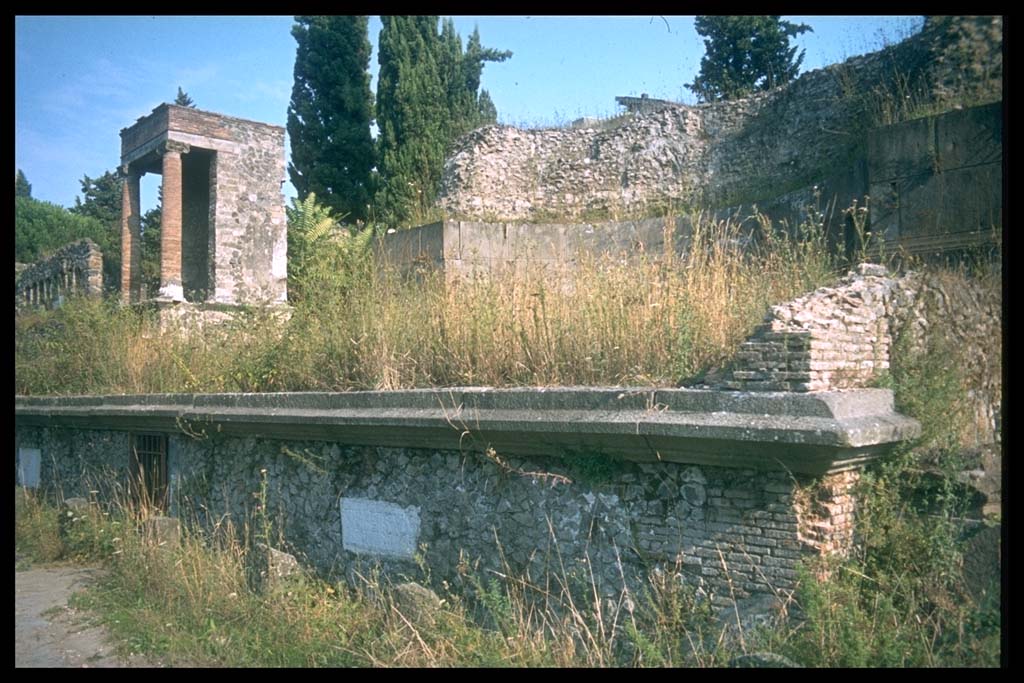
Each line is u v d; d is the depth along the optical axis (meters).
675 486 4.80
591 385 6.05
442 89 19.09
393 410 6.08
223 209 17.08
